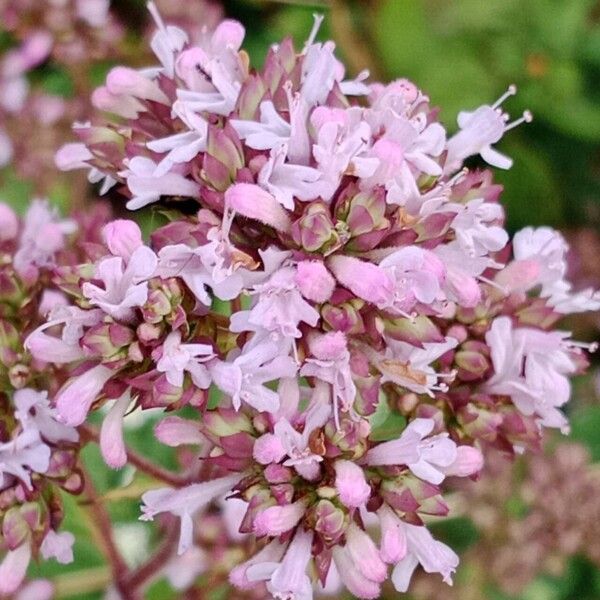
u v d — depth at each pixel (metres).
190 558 0.13
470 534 0.15
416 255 0.09
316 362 0.09
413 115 0.10
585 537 0.14
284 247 0.09
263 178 0.09
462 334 0.11
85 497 0.12
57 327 0.11
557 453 0.14
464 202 0.10
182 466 0.13
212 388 0.11
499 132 0.10
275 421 0.10
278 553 0.10
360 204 0.09
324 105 0.10
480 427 0.11
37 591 0.13
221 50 0.10
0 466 0.10
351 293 0.09
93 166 0.11
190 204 0.10
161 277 0.10
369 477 0.10
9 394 0.11
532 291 0.13
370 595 0.10
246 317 0.09
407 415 0.11
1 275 0.11
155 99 0.10
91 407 0.10
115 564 0.13
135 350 0.10
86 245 0.10
